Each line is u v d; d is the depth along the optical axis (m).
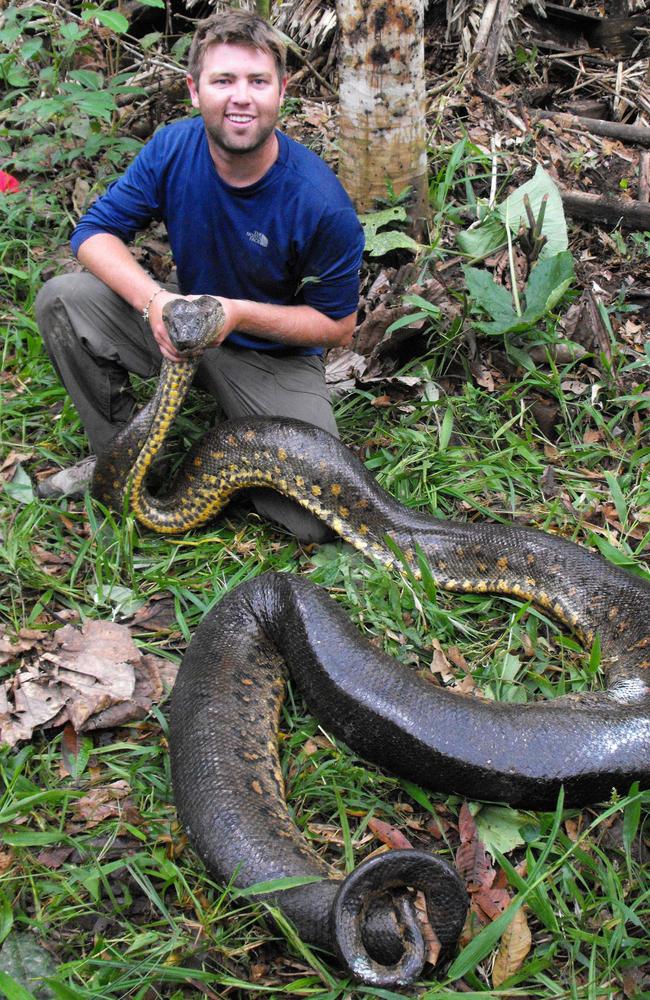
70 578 2.37
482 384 2.90
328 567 2.44
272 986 1.77
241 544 2.51
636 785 1.96
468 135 3.58
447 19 3.88
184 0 3.91
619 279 3.28
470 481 2.70
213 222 2.42
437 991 1.74
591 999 1.77
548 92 3.88
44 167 3.29
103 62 3.54
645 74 4.00
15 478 2.56
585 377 2.96
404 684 2.06
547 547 2.43
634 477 2.74
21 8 3.42
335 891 1.77
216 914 1.81
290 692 2.18
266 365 2.59
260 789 1.96
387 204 3.07
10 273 3.03
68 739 2.06
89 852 1.91
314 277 2.44
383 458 2.71
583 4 4.28
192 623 2.33
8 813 1.91
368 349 2.92
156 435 2.38
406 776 2.03
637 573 2.48
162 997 1.76
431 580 2.37
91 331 2.44
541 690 2.27
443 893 1.74
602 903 1.88
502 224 3.15
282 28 3.75
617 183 3.60
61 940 1.82
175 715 2.06
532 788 1.97
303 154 2.41
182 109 3.49
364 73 2.91
